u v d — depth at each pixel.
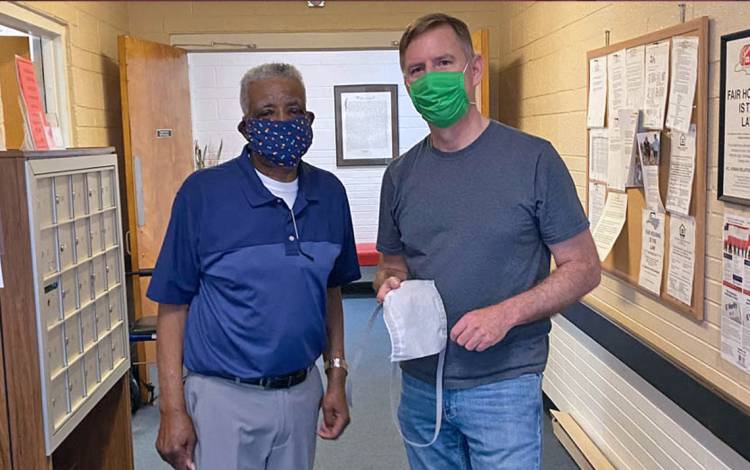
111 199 2.60
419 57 1.80
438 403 1.89
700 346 2.23
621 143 2.79
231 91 7.20
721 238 2.09
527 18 4.37
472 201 1.83
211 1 5.03
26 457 2.01
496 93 5.21
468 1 5.12
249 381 1.87
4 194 1.94
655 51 2.47
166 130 4.75
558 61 3.72
